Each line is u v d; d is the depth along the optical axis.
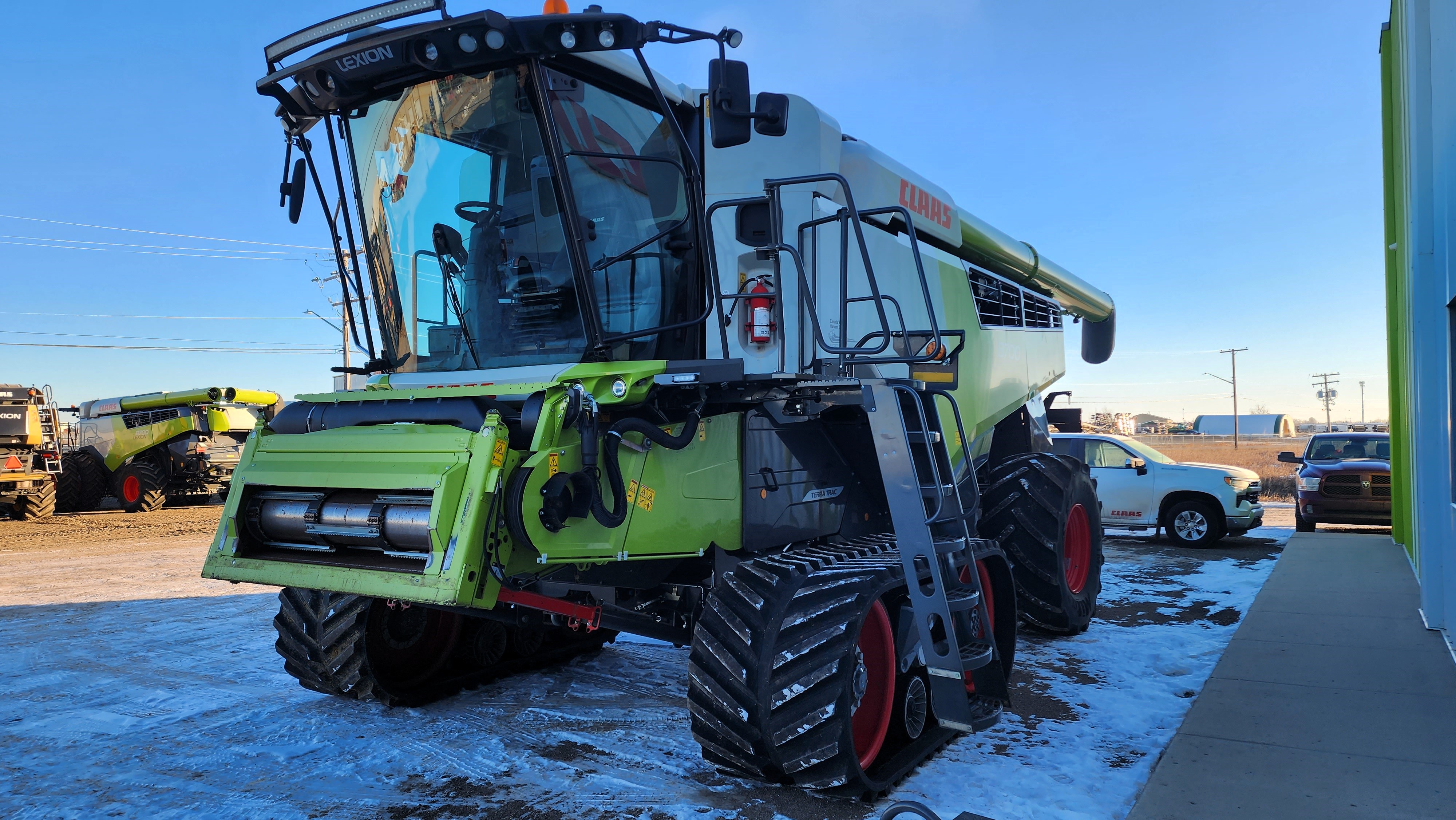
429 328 4.44
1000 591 4.66
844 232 3.95
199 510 19.73
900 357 4.04
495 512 3.14
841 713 3.27
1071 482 6.14
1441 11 5.16
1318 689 4.55
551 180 3.91
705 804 3.44
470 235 4.19
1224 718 4.12
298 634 4.73
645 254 4.07
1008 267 8.05
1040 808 3.33
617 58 3.92
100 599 8.27
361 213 4.55
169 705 4.82
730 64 3.55
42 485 16.91
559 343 4.05
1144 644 6.04
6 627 6.99
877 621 3.75
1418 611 6.41
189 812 3.41
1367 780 3.35
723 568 4.08
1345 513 12.07
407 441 3.39
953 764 3.83
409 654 4.88
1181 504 11.66
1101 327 12.23
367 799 3.52
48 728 4.43
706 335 4.30
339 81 3.97
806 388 4.00
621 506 3.42
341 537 3.45
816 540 4.56
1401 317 9.09
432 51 3.65
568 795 3.54
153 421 18.94
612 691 5.08
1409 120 6.35
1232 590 8.19
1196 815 3.07
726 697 3.40
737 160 4.41
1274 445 64.19
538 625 4.07
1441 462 5.80
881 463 3.81
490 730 4.35
